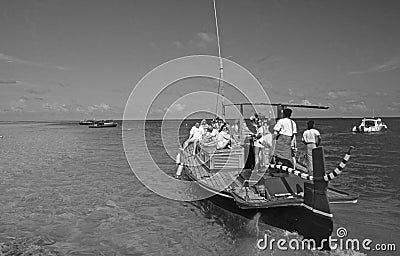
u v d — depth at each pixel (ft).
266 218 31.53
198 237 34.37
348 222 37.06
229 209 35.45
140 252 31.32
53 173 75.87
